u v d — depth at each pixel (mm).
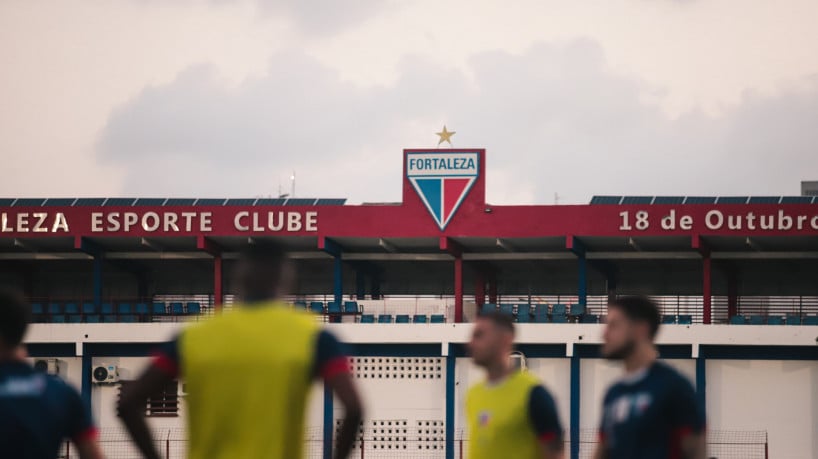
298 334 9945
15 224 64812
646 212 61969
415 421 61438
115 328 62406
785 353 59594
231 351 9836
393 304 65250
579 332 60031
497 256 67438
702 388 60031
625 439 12672
